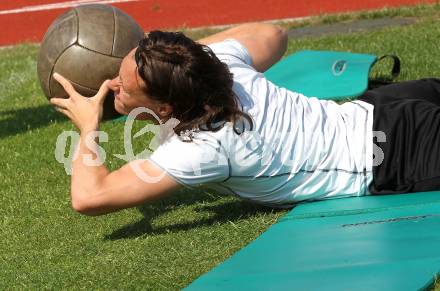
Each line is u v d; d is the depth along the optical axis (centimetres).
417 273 543
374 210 677
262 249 624
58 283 642
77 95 697
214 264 642
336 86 1073
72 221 774
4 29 2116
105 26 708
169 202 793
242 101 675
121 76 661
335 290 529
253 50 741
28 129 1141
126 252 686
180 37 643
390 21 1736
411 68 1199
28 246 727
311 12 1948
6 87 1459
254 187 698
